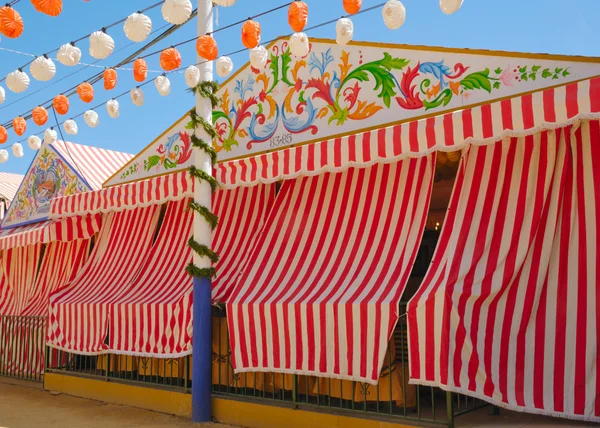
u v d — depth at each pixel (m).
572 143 6.30
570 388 5.85
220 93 10.39
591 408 5.73
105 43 6.87
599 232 5.99
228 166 8.39
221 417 8.17
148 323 8.96
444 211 10.87
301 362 7.16
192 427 7.98
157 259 10.21
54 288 12.65
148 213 10.96
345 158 7.12
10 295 14.13
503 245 6.35
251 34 6.85
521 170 6.50
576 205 6.18
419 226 7.05
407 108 7.91
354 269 7.32
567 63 6.71
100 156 15.02
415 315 6.23
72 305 10.34
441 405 7.56
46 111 8.72
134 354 9.09
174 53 7.39
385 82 8.17
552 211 6.26
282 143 9.32
